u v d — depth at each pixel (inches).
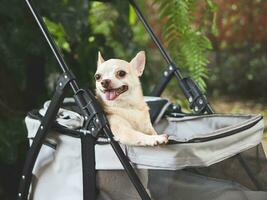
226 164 56.9
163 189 54.5
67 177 56.4
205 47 72.4
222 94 187.9
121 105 58.8
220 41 177.6
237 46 182.2
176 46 72.7
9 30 73.9
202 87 72.2
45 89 82.0
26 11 74.0
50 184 57.4
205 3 72.7
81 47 81.0
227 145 55.0
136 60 60.9
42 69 81.2
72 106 67.0
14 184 79.2
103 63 59.5
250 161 58.1
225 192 56.2
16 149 73.9
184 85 66.7
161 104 69.4
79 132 54.7
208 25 85.6
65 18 75.9
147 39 142.0
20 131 74.8
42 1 75.2
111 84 57.6
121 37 84.6
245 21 172.2
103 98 58.3
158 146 52.3
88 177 54.2
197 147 52.6
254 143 57.4
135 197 54.0
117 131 55.1
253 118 57.9
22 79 75.2
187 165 52.4
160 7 71.4
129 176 52.2
